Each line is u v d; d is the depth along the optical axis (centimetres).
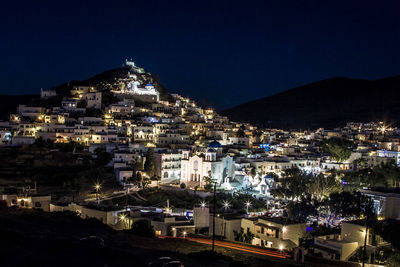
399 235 8244
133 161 17112
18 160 17775
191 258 6519
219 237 9844
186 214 12250
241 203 13762
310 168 19362
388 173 14775
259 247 8888
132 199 14400
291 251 8694
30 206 11850
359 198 10956
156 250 6706
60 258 4791
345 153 19912
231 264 6159
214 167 16325
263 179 15925
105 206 11662
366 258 8388
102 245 5831
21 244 5209
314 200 12112
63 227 7931
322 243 9062
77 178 15438
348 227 9244
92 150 19212
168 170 17338
